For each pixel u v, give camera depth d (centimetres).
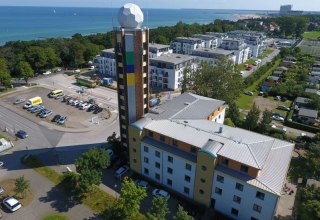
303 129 9756
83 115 10638
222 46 19362
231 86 10419
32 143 8544
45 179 6812
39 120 10150
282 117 10612
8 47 19438
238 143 5666
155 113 7244
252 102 12412
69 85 14388
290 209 5828
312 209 4691
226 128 6500
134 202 5275
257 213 5162
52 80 15312
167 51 16512
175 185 6316
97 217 5641
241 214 5406
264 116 8906
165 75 13762
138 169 6938
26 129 9462
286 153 5825
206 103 8062
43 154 7944
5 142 8294
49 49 17525
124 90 6788
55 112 10900
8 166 7350
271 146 5838
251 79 14562
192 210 5788
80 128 9550
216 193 5616
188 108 7606
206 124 6656
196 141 5819
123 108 7138
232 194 5359
